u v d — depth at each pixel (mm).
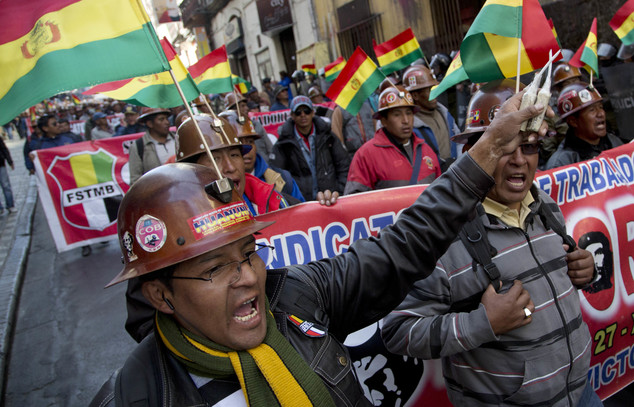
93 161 6777
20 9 948
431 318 1512
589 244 2455
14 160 20062
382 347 2148
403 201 2271
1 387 3746
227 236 941
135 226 954
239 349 981
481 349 1542
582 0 6922
